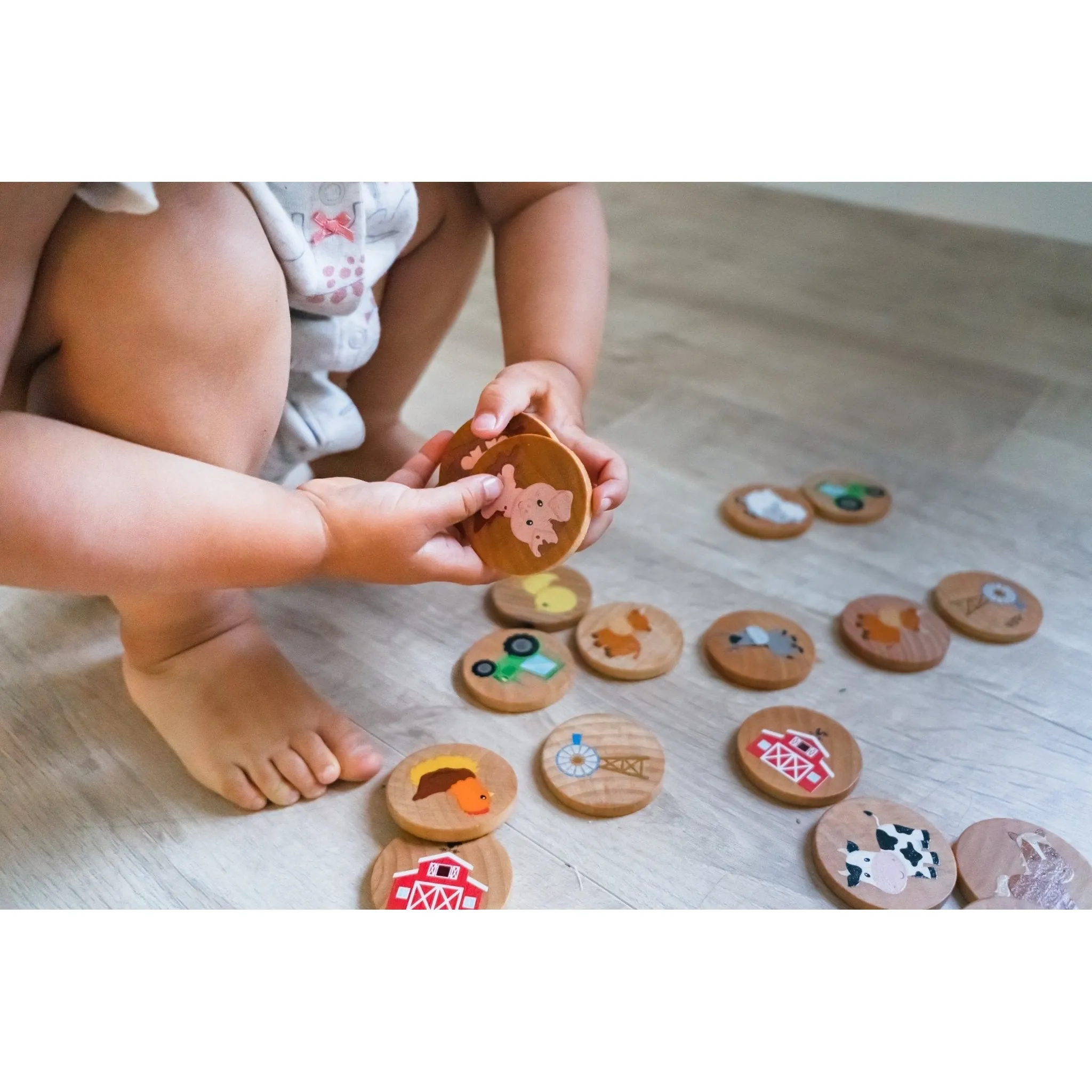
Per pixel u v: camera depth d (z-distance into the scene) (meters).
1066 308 1.56
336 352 0.89
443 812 0.79
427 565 0.78
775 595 1.03
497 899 0.75
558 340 0.93
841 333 1.50
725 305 1.58
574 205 0.98
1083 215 1.76
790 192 2.03
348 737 0.84
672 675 0.94
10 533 0.62
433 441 0.88
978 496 1.17
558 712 0.90
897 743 0.87
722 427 1.29
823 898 0.76
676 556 1.08
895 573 1.06
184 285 0.69
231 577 0.71
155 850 0.79
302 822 0.81
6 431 0.63
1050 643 0.97
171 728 0.85
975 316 1.54
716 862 0.78
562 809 0.82
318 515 0.74
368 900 0.76
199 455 0.74
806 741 0.85
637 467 1.21
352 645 0.97
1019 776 0.85
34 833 0.80
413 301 1.04
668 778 0.84
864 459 1.23
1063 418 1.30
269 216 0.75
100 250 0.66
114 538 0.65
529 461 0.80
